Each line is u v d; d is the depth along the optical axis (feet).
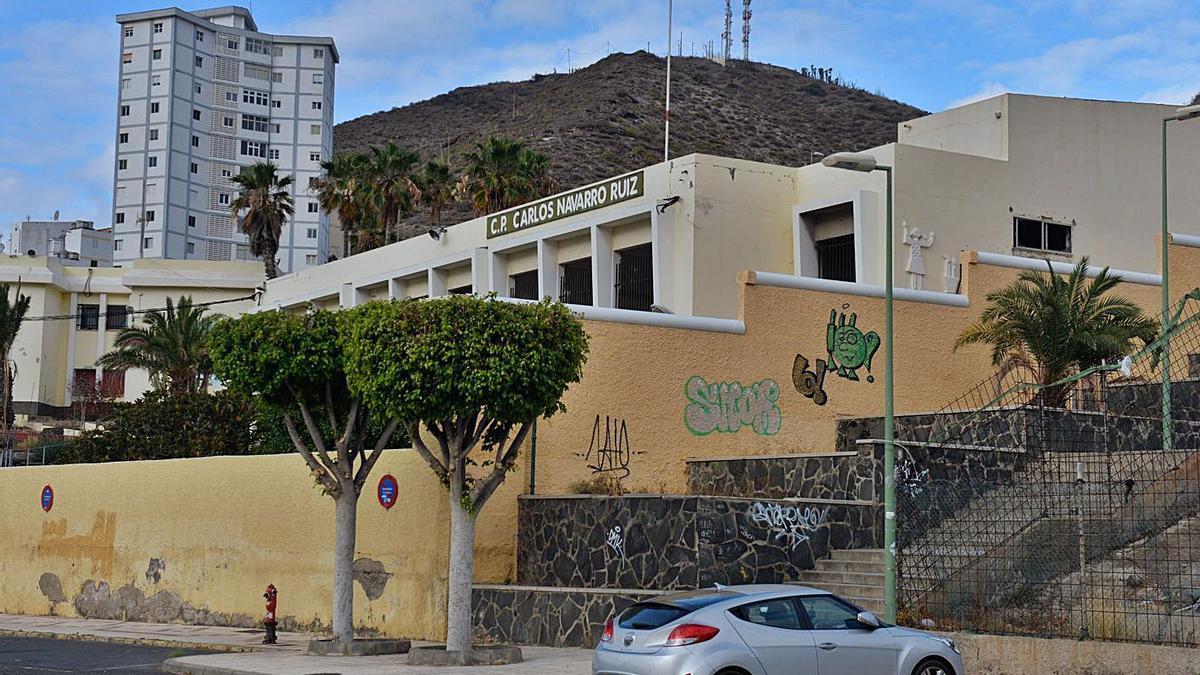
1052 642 51.70
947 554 63.05
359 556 78.54
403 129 578.66
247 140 386.73
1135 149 122.93
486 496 61.67
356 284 157.07
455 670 56.75
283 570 85.30
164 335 163.43
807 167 114.32
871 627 44.91
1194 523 58.49
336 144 574.15
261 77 390.21
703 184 109.60
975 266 96.84
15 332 204.44
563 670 55.93
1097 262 119.55
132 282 222.28
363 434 71.20
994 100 118.52
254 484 88.69
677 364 83.35
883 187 108.47
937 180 111.14
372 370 60.70
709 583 64.85
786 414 87.35
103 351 237.66
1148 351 75.56
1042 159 118.11
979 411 79.97
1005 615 57.11
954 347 94.53
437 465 61.87
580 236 122.93
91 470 103.96
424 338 59.26
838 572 66.44
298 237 386.32
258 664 61.26
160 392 120.37
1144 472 64.44
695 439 83.30
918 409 92.22
